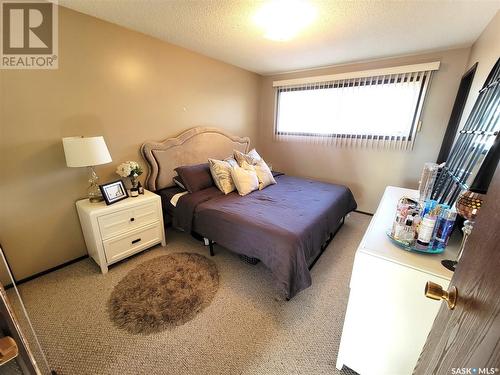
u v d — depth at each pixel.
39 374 0.79
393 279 1.01
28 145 1.78
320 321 1.58
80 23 1.89
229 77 3.40
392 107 2.93
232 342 1.42
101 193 2.01
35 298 1.73
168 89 2.67
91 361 1.29
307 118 3.66
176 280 1.96
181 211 2.40
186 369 1.26
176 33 2.25
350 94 3.18
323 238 2.11
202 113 3.14
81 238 2.20
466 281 0.57
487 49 1.86
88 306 1.66
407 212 1.22
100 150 1.89
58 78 1.85
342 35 2.17
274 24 1.90
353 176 3.48
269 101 4.05
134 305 1.68
